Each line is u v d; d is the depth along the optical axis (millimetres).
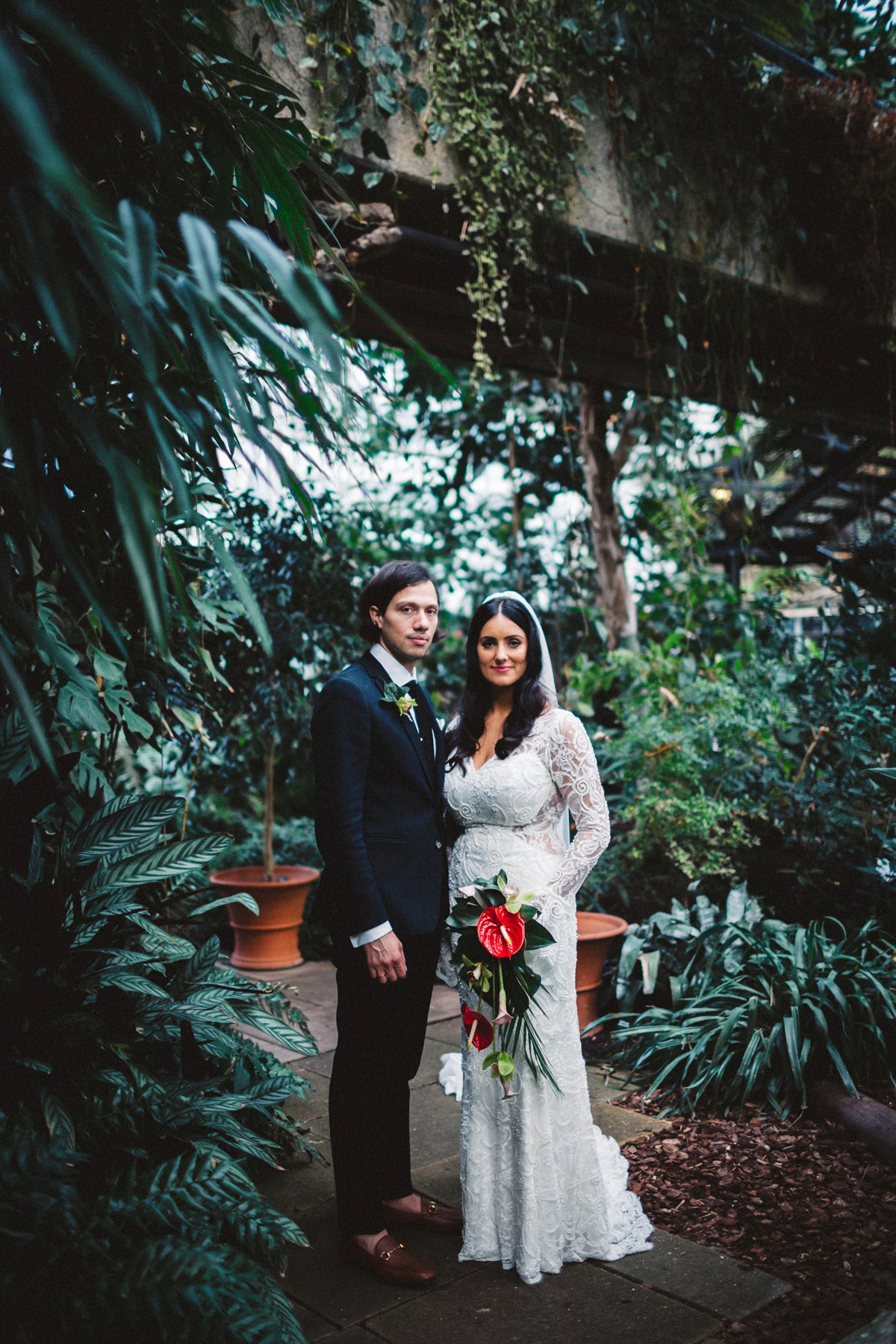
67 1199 1614
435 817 2244
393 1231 2291
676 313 4004
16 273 1473
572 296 4074
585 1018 3617
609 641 6047
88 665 2566
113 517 1898
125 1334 1473
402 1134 2305
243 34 2785
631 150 3746
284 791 6172
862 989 3035
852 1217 2240
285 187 1733
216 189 1756
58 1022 1969
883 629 4570
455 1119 2900
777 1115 2779
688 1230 2236
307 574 4332
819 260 4445
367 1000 2105
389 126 3117
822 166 4262
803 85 4148
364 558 4793
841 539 7863
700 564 6012
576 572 6266
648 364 4195
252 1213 1741
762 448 7012
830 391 5477
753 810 4285
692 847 4211
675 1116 2840
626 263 4004
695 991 3383
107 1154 1923
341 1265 2117
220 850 2342
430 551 6527
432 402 6449
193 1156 1845
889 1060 2984
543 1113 2088
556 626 6297
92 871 2279
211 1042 2471
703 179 3977
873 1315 1861
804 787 4371
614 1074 3197
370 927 2029
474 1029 2078
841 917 4121
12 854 2160
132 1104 1978
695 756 4102
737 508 7195
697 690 4430
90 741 2744
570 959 2188
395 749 2145
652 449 5766
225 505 2615
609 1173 2385
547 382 6148
